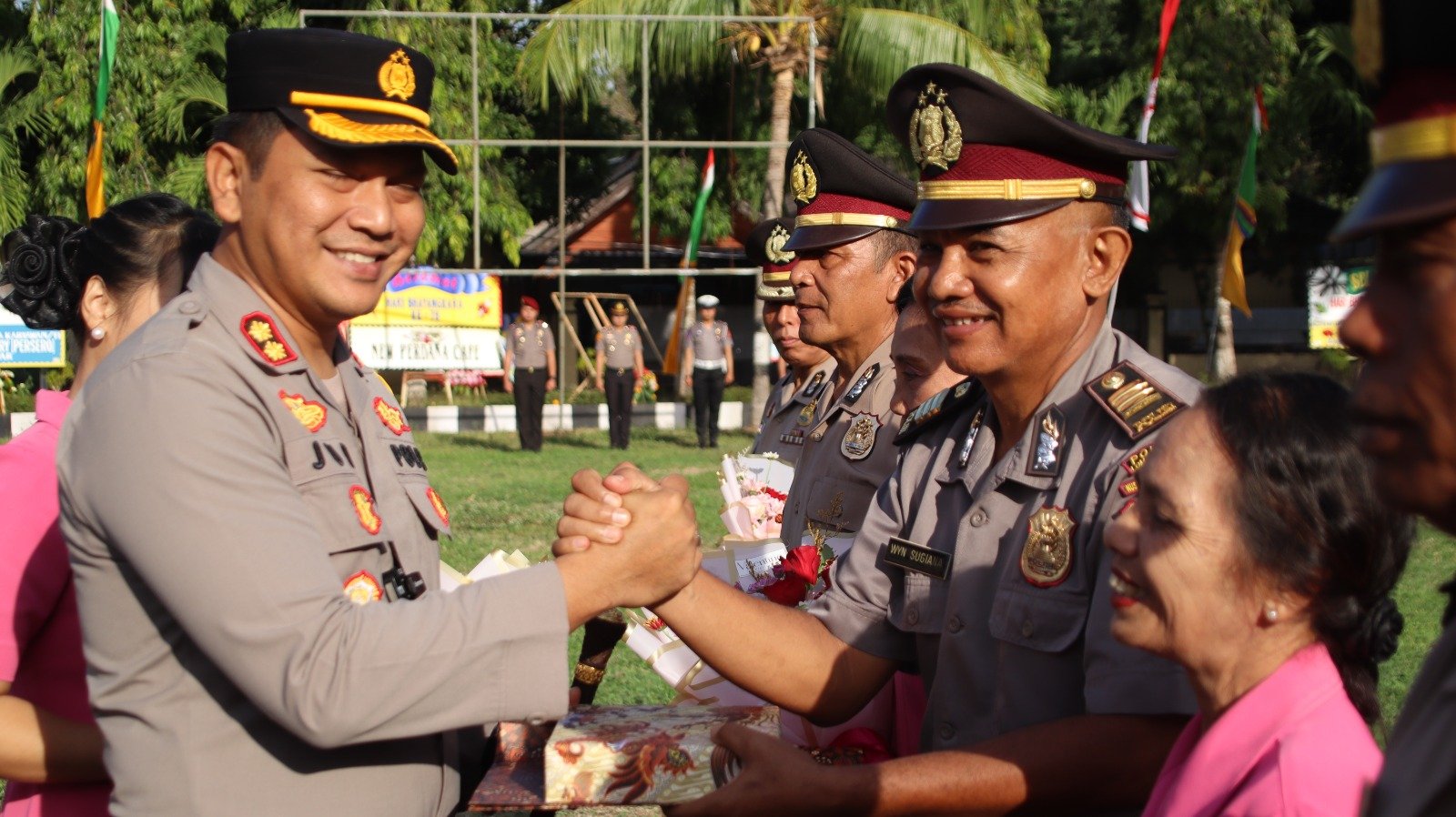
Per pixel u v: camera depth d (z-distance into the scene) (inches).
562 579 69.0
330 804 67.7
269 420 69.4
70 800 79.0
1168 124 727.7
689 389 851.4
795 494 133.4
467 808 84.1
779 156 667.4
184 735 66.1
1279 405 56.4
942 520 86.2
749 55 701.3
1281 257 933.8
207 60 695.1
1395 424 37.8
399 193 74.7
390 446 79.9
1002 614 77.5
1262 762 54.3
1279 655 56.5
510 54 779.4
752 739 75.0
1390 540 55.1
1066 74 811.4
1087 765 69.7
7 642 77.2
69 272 86.1
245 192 71.8
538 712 66.1
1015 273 77.4
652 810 153.3
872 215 132.1
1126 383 77.3
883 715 92.4
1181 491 56.7
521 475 506.6
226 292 71.2
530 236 938.7
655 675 206.8
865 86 665.0
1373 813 40.8
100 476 64.3
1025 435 80.6
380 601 69.7
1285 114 730.8
